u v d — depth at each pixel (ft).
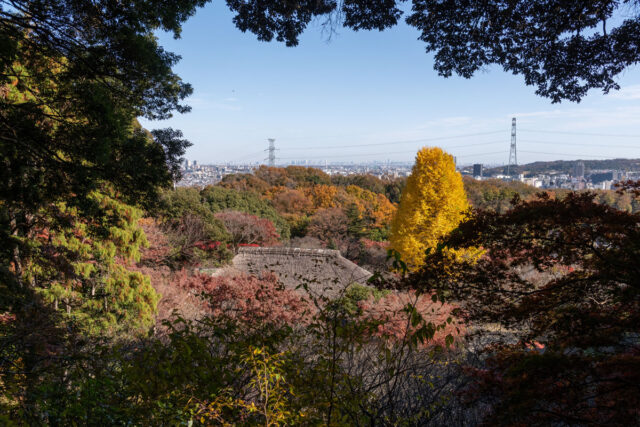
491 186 137.69
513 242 9.70
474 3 15.53
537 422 8.09
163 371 7.14
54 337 13.48
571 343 8.80
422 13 16.43
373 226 124.77
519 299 10.19
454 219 57.16
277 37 18.47
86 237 27.96
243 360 7.64
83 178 18.66
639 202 10.55
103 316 25.89
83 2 16.70
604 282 8.73
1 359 10.81
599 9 14.70
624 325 8.31
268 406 7.30
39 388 7.36
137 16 17.79
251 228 89.66
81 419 6.72
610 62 15.78
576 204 8.81
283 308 24.93
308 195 155.43
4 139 15.97
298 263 49.62
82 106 17.79
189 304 31.81
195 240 63.26
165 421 6.67
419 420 10.94
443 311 22.24
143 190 21.43
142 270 42.06
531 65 17.11
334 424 7.25
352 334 9.30
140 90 20.12
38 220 23.61
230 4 17.46
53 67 19.02
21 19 15.64
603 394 7.89
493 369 9.52
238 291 26.76
